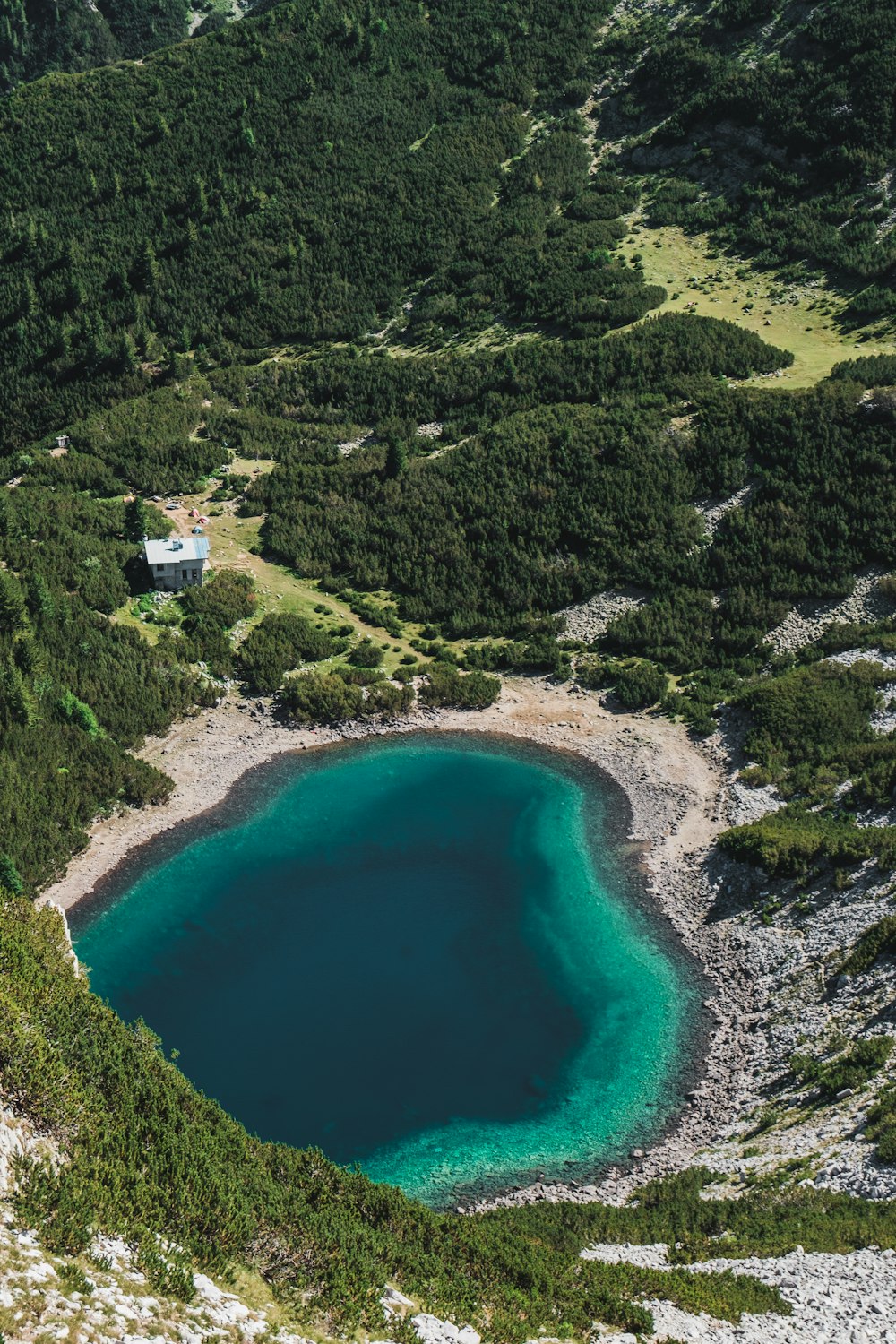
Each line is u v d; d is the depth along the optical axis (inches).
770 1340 1531.7
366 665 4084.6
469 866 3240.7
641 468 4475.9
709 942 2869.1
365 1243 1628.9
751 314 5260.8
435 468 4751.5
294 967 2866.6
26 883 3120.1
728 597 4133.9
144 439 5093.5
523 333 5477.4
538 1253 1802.4
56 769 3449.8
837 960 2591.0
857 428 4323.3
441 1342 1448.1
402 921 3026.6
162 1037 2635.3
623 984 2785.4
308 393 5457.7
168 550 4205.2
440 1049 2615.7
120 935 2977.4
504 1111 2453.2
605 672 3996.1
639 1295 1680.6
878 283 5255.9
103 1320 1218.0
